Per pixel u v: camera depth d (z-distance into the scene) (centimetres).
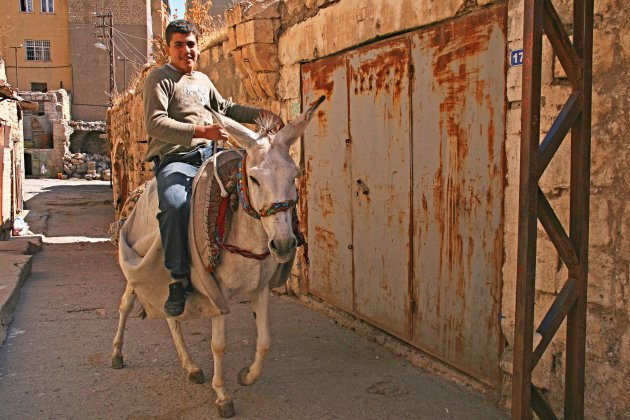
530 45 304
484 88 427
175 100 437
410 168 511
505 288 417
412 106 503
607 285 348
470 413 426
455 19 451
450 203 468
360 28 564
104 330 636
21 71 4772
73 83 4747
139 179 1430
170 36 439
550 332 329
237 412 434
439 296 489
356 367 517
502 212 419
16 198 2006
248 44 747
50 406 447
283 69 737
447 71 461
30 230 1678
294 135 365
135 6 4772
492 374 441
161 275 424
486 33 421
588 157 328
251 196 362
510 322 415
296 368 517
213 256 388
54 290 838
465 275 459
